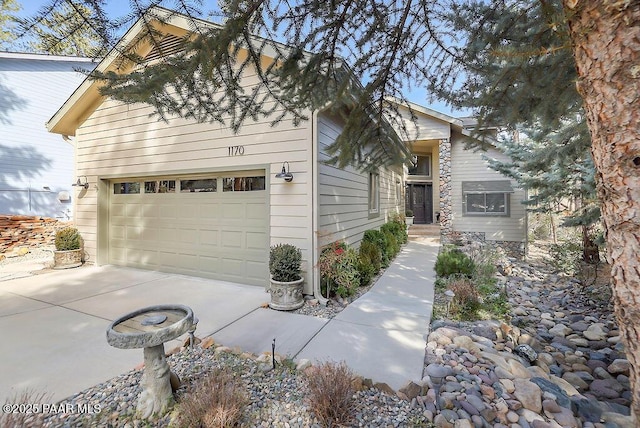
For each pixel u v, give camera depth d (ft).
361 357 9.68
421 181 50.75
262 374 8.50
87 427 6.63
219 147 18.37
